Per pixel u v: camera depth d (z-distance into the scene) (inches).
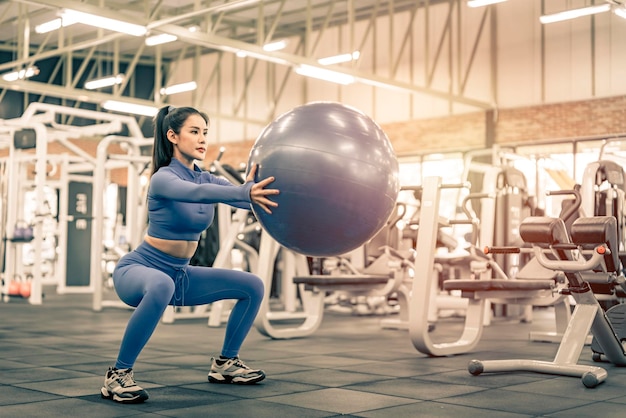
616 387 129.9
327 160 101.3
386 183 105.6
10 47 605.6
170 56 657.0
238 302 128.0
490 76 467.2
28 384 128.5
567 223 197.5
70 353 174.1
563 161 433.4
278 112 581.3
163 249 116.3
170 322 270.4
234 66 610.5
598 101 424.2
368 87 526.6
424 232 173.0
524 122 452.4
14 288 375.6
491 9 468.1
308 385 130.2
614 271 145.8
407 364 159.5
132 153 339.9
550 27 444.1
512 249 146.0
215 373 131.5
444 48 487.5
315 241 105.5
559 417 104.0
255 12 526.0
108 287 510.6
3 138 383.6
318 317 227.9
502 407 111.1
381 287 228.5
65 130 406.0
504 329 251.4
